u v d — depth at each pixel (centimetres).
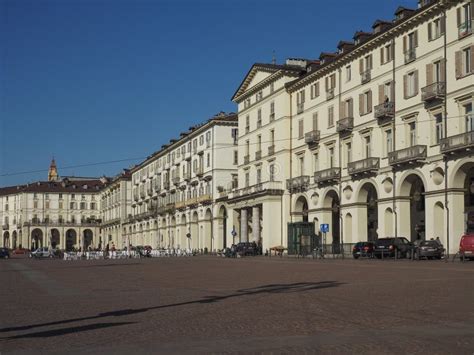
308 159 6488
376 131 5316
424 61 4722
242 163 7994
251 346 1002
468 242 3825
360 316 1324
